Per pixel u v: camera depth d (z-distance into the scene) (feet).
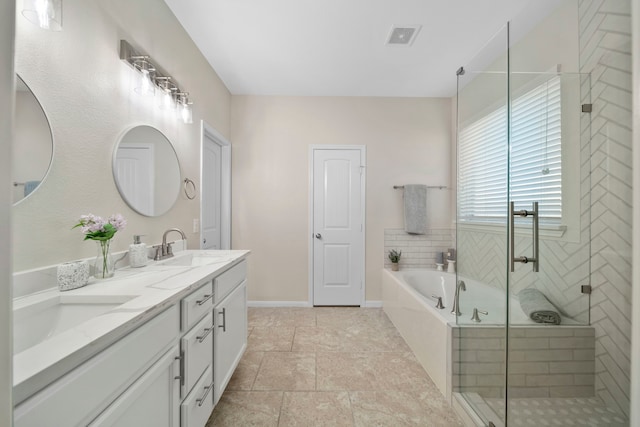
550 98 3.99
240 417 5.12
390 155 11.47
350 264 11.44
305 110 11.37
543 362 3.93
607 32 3.20
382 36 7.55
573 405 3.50
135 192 5.10
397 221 11.46
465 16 6.75
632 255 2.71
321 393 5.82
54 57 3.51
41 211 3.37
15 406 1.55
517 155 4.49
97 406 2.14
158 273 4.27
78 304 3.18
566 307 3.59
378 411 5.32
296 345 7.97
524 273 4.28
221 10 6.51
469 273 5.67
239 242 11.30
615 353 3.09
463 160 6.24
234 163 11.26
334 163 11.41
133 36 5.09
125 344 2.45
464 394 5.42
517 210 4.44
